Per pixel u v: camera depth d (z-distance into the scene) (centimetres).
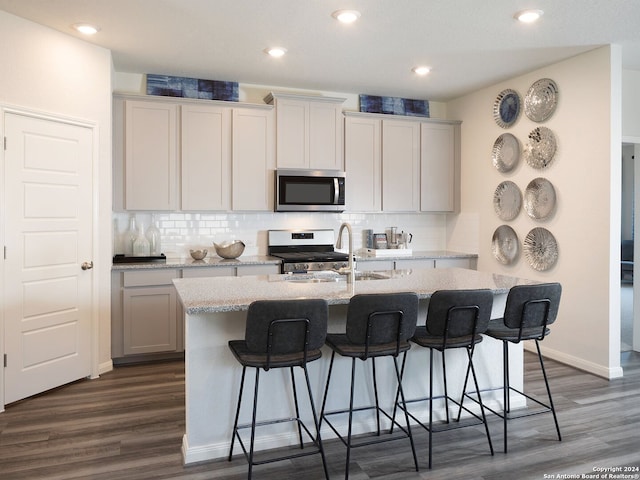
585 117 414
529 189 470
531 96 465
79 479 245
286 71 463
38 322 353
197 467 258
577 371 416
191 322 263
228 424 271
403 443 287
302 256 485
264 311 225
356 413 300
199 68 455
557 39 383
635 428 304
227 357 270
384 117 536
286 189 489
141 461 264
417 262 525
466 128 557
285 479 247
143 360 441
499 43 391
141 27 356
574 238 426
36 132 347
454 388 322
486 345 331
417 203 553
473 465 261
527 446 282
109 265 409
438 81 498
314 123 503
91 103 388
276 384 280
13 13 330
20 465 258
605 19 346
